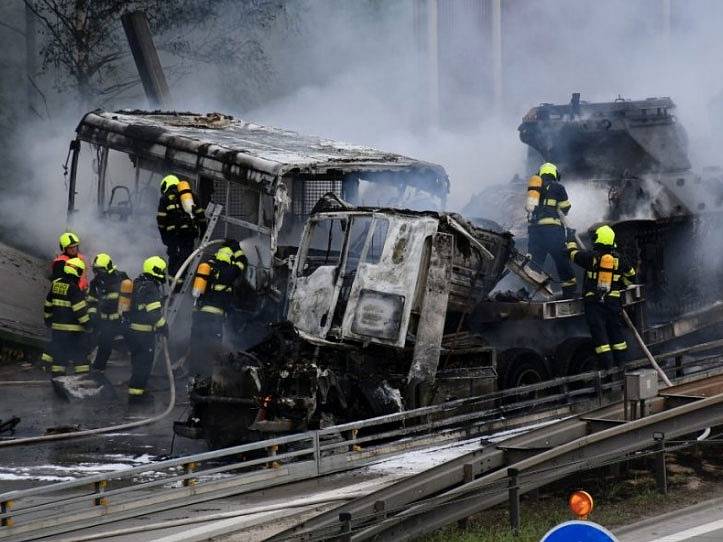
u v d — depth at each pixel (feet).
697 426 87.20
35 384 136.67
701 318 127.75
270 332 110.83
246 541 76.33
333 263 112.98
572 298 123.34
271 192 126.93
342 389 102.17
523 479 77.30
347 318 102.99
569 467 79.25
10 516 76.28
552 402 116.37
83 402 125.49
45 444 109.40
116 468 99.81
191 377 125.29
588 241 132.57
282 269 124.88
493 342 119.96
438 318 103.40
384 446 97.04
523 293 123.13
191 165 140.05
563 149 142.20
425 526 74.49
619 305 116.47
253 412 99.96
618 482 88.22
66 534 77.97
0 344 148.56
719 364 123.54
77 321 129.90
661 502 82.12
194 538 76.28
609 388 112.98
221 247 130.82
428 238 103.60
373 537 72.13
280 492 89.66
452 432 102.01
